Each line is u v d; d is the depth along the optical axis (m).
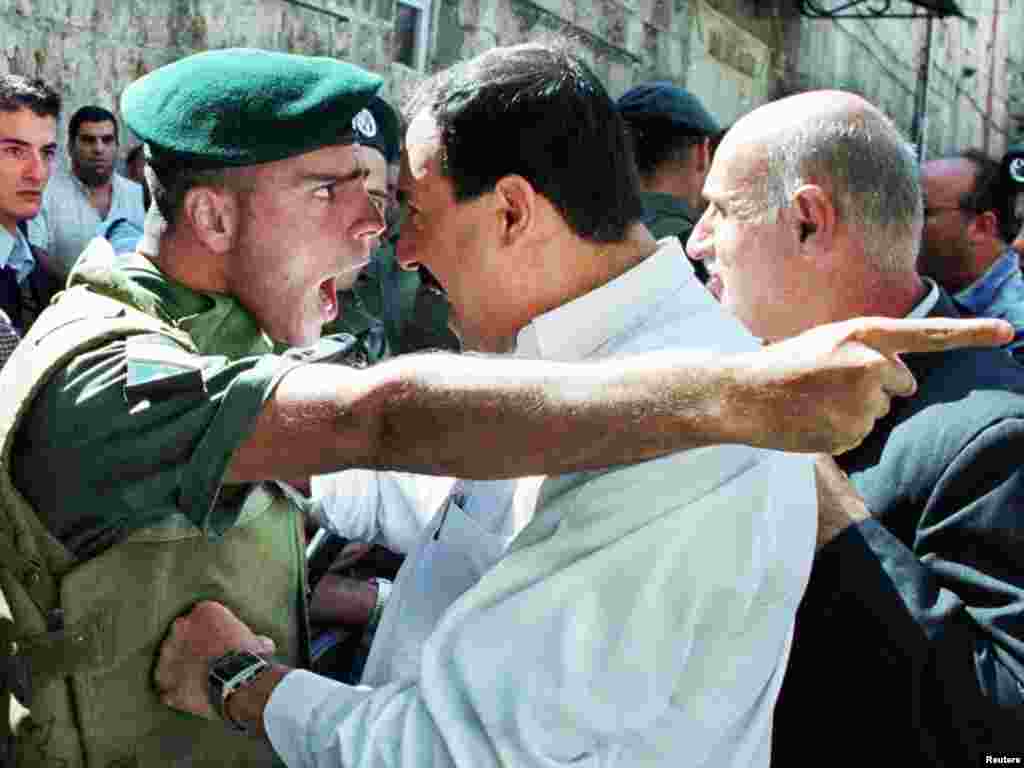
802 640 1.54
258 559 1.50
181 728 1.42
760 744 1.34
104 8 4.60
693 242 1.98
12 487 1.29
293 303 1.46
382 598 2.12
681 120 3.59
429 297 3.11
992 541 1.55
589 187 1.37
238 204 1.42
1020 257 3.40
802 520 1.34
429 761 1.24
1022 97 19.23
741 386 0.96
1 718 1.36
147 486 1.21
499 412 1.03
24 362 1.31
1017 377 1.71
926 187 3.12
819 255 1.80
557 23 7.18
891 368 0.92
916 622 1.47
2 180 3.58
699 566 1.24
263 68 1.42
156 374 1.20
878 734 1.49
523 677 1.23
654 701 1.24
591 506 1.27
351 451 1.11
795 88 11.36
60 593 1.31
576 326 1.37
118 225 3.14
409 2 6.04
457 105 1.37
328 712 1.31
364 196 1.47
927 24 14.58
